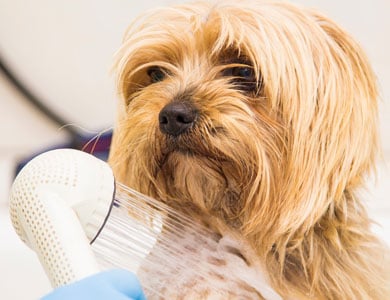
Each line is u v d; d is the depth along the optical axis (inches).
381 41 74.6
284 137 38.5
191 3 43.3
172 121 37.0
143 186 40.4
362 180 42.4
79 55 77.6
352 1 74.0
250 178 37.9
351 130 40.0
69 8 77.3
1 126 77.6
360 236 41.4
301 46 38.9
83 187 26.1
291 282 39.9
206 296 37.1
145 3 76.9
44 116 77.7
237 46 38.7
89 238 26.3
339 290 39.8
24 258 60.0
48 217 25.3
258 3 41.1
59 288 23.1
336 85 39.5
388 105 73.7
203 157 37.4
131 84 42.9
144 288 35.0
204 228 39.8
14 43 77.3
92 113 77.9
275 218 38.8
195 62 40.6
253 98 39.0
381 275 41.8
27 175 26.3
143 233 33.8
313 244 40.0
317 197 38.7
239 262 38.5
